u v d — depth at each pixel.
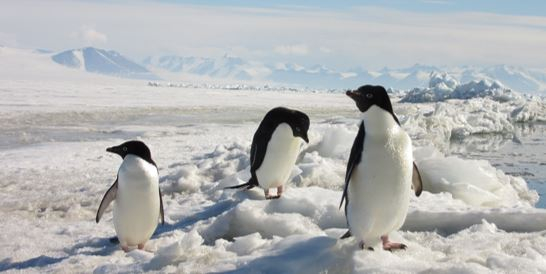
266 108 50.28
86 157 16.50
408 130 25.39
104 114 37.50
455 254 5.22
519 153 21.73
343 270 4.84
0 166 14.73
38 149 18.84
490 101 47.75
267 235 6.80
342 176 10.00
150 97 68.50
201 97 75.31
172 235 7.18
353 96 5.02
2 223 8.57
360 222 5.16
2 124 28.88
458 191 9.25
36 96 58.31
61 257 6.58
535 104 44.25
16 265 6.37
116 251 6.70
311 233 6.33
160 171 12.99
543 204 10.73
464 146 24.66
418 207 7.18
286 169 8.17
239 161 12.31
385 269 4.57
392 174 4.99
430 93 67.25
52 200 10.21
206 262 5.25
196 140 21.00
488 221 6.82
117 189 6.57
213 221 7.18
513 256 4.92
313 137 13.27
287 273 4.81
